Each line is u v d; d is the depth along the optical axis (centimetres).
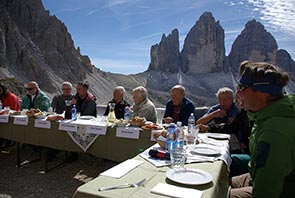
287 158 190
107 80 13738
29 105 726
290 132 193
